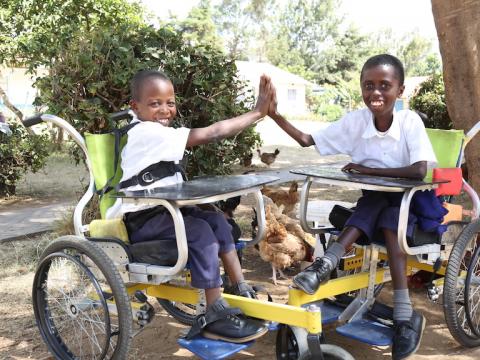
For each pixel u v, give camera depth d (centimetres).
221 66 597
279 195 639
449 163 354
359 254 349
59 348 320
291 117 3838
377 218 297
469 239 316
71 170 1193
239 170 1153
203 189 266
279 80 3844
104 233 298
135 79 304
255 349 338
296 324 259
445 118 1095
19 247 596
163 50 556
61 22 994
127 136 324
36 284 316
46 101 534
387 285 446
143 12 1201
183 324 379
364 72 315
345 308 311
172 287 305
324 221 414
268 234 453
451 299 311
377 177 294
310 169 326
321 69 6341
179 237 258
